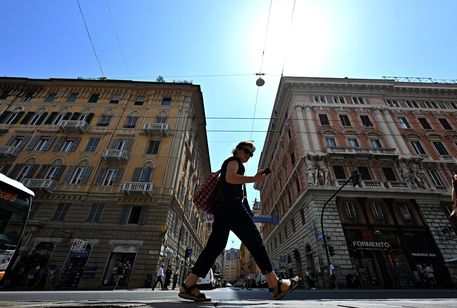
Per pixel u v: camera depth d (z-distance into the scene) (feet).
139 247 51.37
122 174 61.57
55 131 70.08
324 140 68.74
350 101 80.79
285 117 88.17
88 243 51.62
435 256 52.60
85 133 69.72
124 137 68.90
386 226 54.90
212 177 7.41
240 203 6.37
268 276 5.84
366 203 57.82
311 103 78.07
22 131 70.64
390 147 68.80
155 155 64.95
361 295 23.93
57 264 49.67
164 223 54.54
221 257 287.89
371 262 52.47
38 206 56.34
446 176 65.46
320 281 49.93
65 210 56.29
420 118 79.66
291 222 73.36
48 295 14.55
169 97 79.36
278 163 98.53
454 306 4.81
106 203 57.00
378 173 63.16
